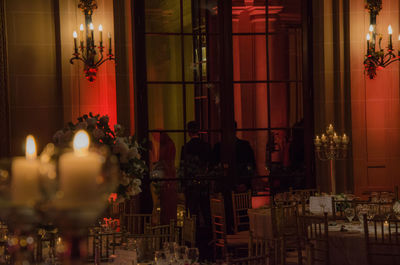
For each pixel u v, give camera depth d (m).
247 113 8.72
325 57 8.55
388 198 7.42
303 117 8.80
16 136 7.49
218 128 8.62
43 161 1.47
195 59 8.51
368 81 8.49
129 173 3.93
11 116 7.48
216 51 8.62
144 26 8.26
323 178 8.59
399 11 8.42
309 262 4.40
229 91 8.62
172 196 8.39
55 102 7.60
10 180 1.42
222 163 8.63
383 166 8.52
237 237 7.72
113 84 7.73
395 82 8.48
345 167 8.52
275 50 8.76
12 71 7.48
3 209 1.38
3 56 7.42
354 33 8.45
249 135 8.73
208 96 8.57
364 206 6.25
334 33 8.54
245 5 8.66
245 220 8.71
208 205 8.56
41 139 7.56
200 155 8.53
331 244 5.79
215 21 8.62
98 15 7.68
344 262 5.72
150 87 8.30
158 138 8.34
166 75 8.38
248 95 8.72
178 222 8.37
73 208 1.21
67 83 7.55
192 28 8.49
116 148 3.85
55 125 7.59
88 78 7.53
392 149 8.53
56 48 7.58
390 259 5.55
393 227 6.04
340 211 7.11
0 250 3.95
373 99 8.51
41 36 7.56
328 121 8.56
